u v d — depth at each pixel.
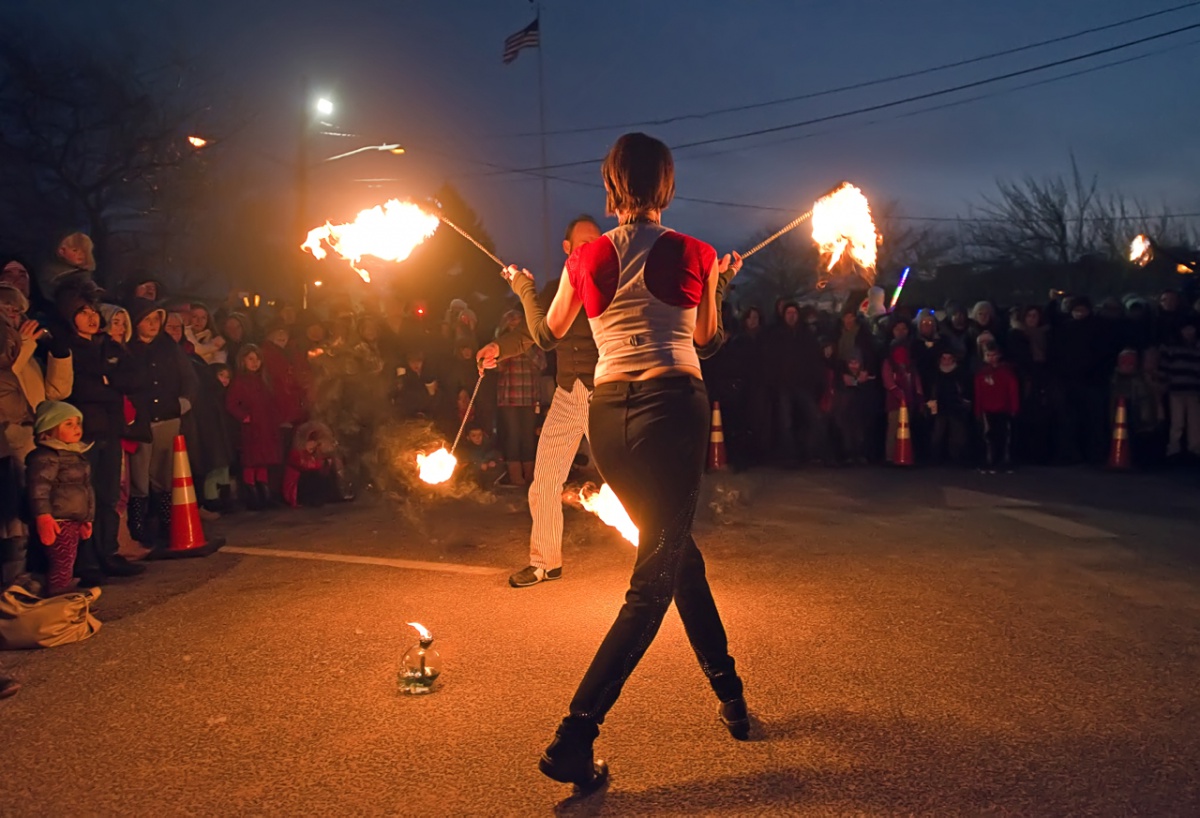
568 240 5.17
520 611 5.03
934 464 11.23
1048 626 4.68
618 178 3.28
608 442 3.13
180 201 27.59
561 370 5.44
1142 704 3.67
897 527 7.24
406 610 5.07
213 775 3.17
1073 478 10.05
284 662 4.27
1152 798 2.92
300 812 2.91
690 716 3.58
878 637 4.51
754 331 11.38
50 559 5.45
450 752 3.32
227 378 8.59
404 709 3.71
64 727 3.58
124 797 3.03
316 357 9.49
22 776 3.18
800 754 3.25
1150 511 7.93
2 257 6.28
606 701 3.01
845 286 14.32
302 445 8.71
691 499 3.11
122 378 6.48
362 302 10.47
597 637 4.57
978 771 3.11
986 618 4.82
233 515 8.34
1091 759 3.19
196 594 5.50
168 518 7.24
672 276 3.16
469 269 33.22
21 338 5.56
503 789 3.04
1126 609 4.97
